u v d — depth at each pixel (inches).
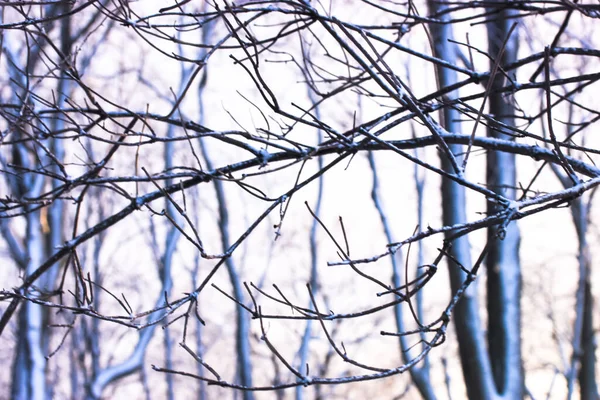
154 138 140.3
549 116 114.7
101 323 695.7
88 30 280.5
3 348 616.4
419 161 117.6
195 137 139.6
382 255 110.4
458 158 267.0
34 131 166.6
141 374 718.5
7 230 413.1
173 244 551.8
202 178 148.7
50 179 410.0
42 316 408.2
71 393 613.3
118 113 147.4
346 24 135.5
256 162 148.5
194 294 130.1
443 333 114.0
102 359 681.6
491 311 283.0
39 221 410.6
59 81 284.4
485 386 272.5
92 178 157.2
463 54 249.0
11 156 368.2
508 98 198.4
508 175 270.5
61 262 417.1
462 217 284.4
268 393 659.4
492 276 283.3
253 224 135.2
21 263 407.5
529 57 148.6
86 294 134.0
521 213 111.8
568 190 113.3
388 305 114.2
